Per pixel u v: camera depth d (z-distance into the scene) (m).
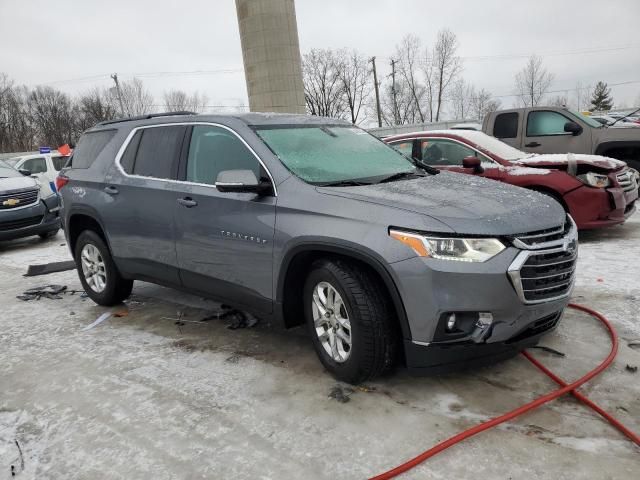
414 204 2.98
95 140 5.21
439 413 2.89
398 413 2.91
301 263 3.38
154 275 4.51
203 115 4.18
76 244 5.32
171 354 3.93
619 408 2.83
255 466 2.54
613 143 8.41
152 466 2.60
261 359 3.75
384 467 2.48
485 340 2.82
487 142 7.18
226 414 3.03
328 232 3.08
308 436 2.76
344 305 3.08
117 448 2.77
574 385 2.98
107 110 54.12
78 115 58.34
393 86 50.94
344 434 2.75
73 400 3.31
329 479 2.42
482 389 3.12
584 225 6.36
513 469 2.39
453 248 2.75
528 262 2.84
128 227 4.56
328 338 3.32
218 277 3.88
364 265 3.08
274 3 14.33
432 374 2.91
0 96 57.09
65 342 4.33
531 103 50.09
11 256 8.66
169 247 4.21
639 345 3.54
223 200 3.72
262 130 3.83
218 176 3.53
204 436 2.82
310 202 3.26
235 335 4.24
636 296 4.43
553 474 2.35
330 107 55.50
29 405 3.28
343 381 3.30
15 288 6.29
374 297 2.99
